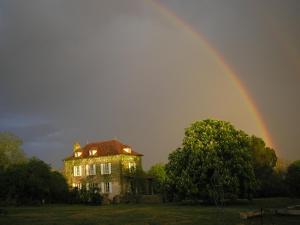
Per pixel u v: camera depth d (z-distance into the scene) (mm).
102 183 93312
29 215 45844
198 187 59938
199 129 64500
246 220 35469
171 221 36250
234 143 62125
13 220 39688
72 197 76625
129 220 37938
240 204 59188
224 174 58344
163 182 65062
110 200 79750
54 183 75000
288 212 40094
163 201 75125
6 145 81188
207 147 60812
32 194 72188
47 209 57562
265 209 42312
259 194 79188
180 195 62188
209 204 61688
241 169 59875
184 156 63000
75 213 48531
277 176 82625
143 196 78000
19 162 78312
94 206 65875
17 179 70125
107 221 37406
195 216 40375
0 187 70125
